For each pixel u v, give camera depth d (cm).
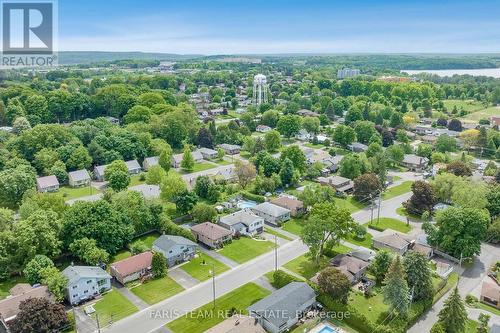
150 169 12162
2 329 6241
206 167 14950
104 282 7362
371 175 11950
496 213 10019
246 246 9088
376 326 6250
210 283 7650
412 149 16650
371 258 8156
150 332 6309
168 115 17438
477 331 6338
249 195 11781
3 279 7631
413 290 6788
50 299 6638
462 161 13525
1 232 7831
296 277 7638
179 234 9100
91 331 6312
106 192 10519
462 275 8038
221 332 5972
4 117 18588
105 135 15250
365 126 18125
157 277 7819
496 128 19425
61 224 8294
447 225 8612
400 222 10400
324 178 13225
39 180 12300
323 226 7988
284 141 18938
